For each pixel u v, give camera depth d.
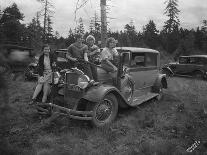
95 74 6.27
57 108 5.86
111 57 6.74
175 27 44.53
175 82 13.45
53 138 5.25
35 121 6.13
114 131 5.71
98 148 4.93
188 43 38.59
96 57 7.47
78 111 5.64
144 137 5.52
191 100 8.87
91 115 5.70
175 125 6.18
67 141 5.10
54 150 4.68
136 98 7.77
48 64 6.39
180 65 17.53
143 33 47.81
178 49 36.12
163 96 9.40
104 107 6.00
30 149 4.66
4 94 2.07
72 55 6.94
